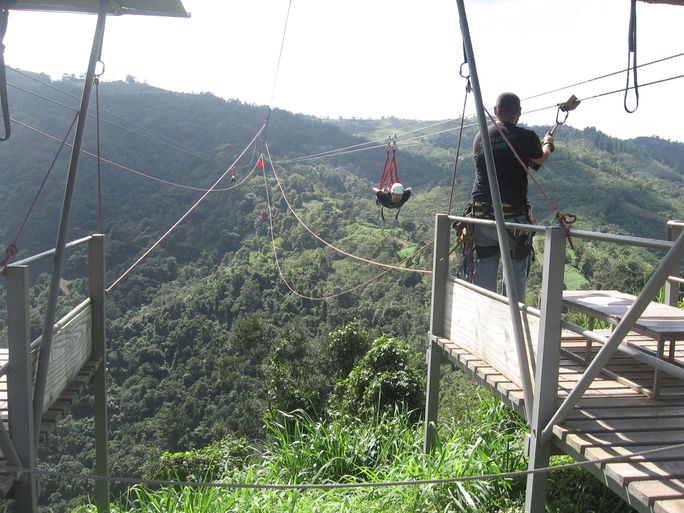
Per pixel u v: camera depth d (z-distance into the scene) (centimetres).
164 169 7825
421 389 972
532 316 311
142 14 427
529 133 408
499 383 333
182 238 6556
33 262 290
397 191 700
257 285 5053
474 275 440
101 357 432
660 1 279
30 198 5412
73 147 315
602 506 363
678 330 300
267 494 430
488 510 388
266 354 2862
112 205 6675
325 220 6144
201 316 5019
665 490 220
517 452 421
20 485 273
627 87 288
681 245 207
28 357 271
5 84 262
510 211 413
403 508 393
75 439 3562
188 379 4312
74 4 409
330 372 2044
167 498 448
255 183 7381
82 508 573
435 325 454
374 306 4534
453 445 433
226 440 1413
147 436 3684
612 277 1369
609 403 304
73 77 8656
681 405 304
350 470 487
